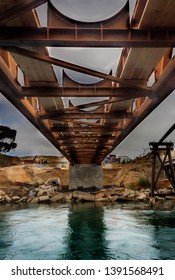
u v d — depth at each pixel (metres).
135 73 17.27
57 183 104.50
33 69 16.58
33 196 67.25
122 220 29.31
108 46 11.78
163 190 66.62
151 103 19.28
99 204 50.25
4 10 10.07
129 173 117.94
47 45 11.68
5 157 141.88
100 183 87.94
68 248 17.84
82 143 47.09
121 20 11.62
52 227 26.08
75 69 14.34
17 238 21.14
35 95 18.62
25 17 10.80
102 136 39.66
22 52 12.92
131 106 26.50
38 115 24.88
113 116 26.11
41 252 16.94
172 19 11.22
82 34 11.52
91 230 24.03
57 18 11.49
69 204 51.75
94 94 18.80
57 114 25.31
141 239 19.92
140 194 60.09
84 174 88.31
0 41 11.27
